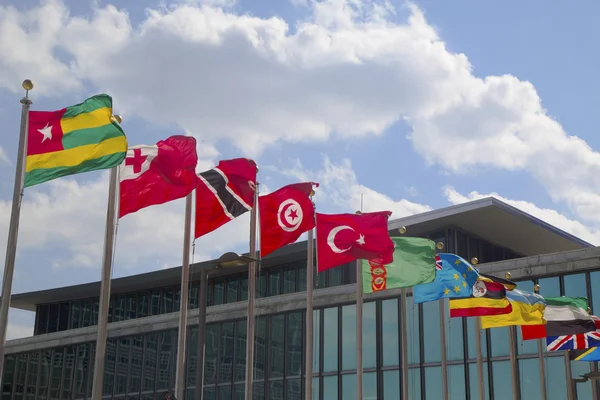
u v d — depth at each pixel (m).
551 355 43.34
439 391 45.50
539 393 43.09
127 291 64.88
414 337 47.16
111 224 22.31
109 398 58.84
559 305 39.69
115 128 21.52
